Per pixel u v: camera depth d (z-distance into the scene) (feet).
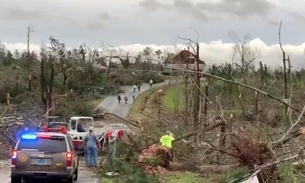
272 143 42.96
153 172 50.78
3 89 172.65
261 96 62.18
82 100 179.42
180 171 55.21
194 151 58.13
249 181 36.14
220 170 53.01
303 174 39.75
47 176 48.47
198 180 49.16
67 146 49.49
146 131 66.03
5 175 58.18
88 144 69.10
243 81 69.36
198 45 62.69
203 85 75.15
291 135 43.70
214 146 50.78
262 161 42.91
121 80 217.97
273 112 54.49
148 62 60.95
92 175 60.34
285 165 40.45
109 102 195.31
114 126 94.73
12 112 104.94
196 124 64.59
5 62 248.32
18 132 81.25
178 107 85.30
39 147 48.91
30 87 181.98
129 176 48.24
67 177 48.85
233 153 47.57
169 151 57.00
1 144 78.48
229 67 76.79
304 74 90.94
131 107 170.50
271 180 40.11
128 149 59.26
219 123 55.31
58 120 122.83
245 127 49.55
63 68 204.74
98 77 216.13
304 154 39.58
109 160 58.65
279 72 97.96
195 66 63.10
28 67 217.36
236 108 62.95
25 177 48.57
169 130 67.51
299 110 44.42
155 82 195.83
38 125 93.35
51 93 150.10
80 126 87.25
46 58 240.73
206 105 64.54
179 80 80.02
